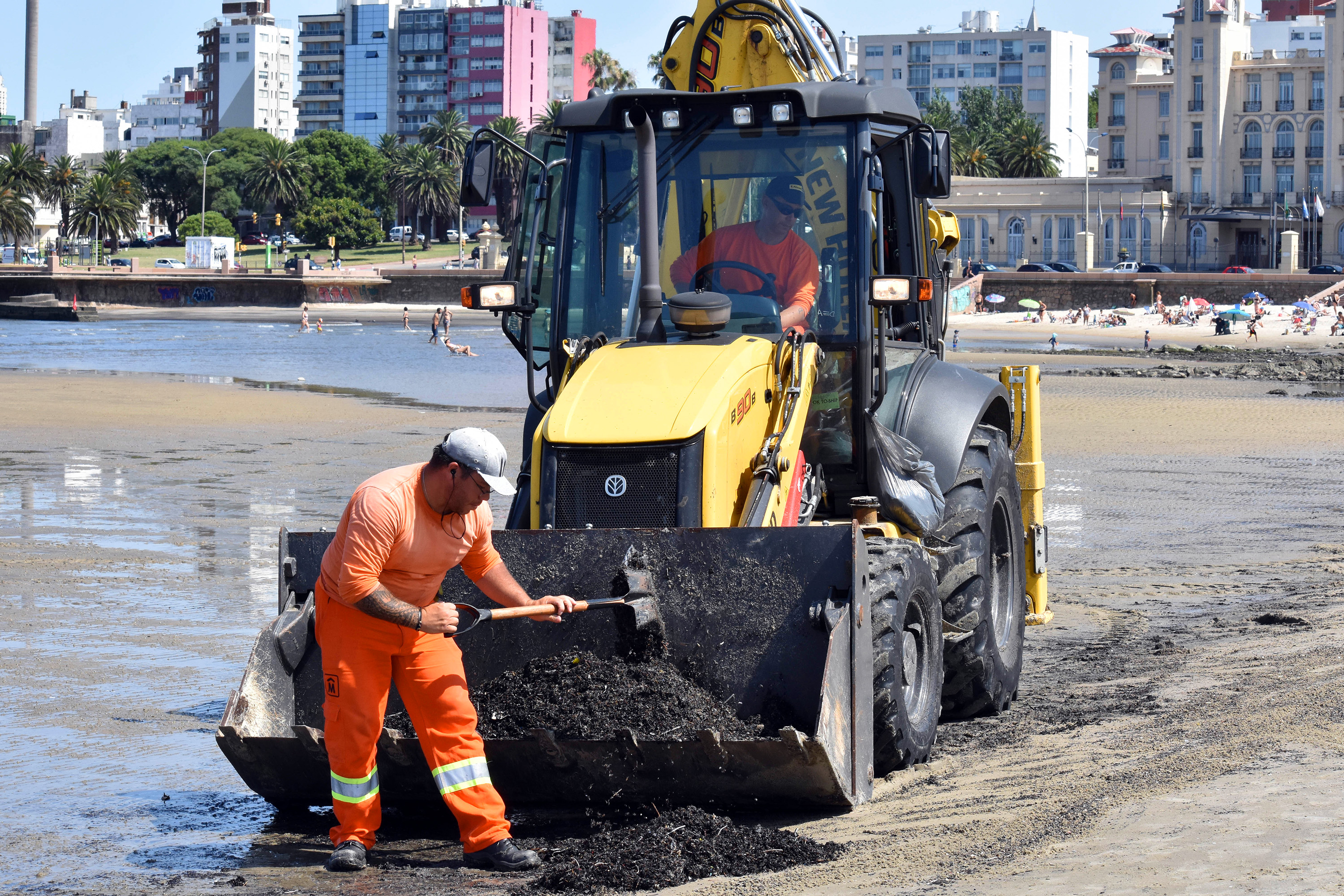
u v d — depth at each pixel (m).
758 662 7.92
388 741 7.77
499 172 10.47
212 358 66.50
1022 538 11.32
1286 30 164.12
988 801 7.85
